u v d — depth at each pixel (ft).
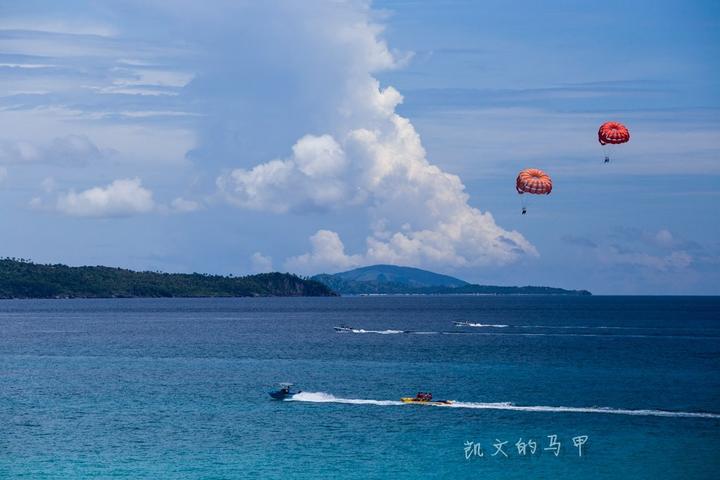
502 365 401.29
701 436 233.76
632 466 203.92
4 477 194.49
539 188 326.65
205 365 408.46
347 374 367.66
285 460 208.95
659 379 346.95
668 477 195.00
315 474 197.26
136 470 200.03
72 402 291.99
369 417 261.24
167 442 227.20
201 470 200.34
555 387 323.16
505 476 196.13
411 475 196.85
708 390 314.96
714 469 200.95
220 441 228.63
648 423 250.98
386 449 219.82
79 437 233.76
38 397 303.68
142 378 357.00
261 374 370.12
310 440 229.66
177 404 286.46
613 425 248.52
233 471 199.41
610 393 307.78
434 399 295.89
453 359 430.61
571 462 207.41
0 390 321.32
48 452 217.36
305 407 279.28
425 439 230.68
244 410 273.95
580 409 273.75
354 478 194.18
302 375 364.38
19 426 248.93
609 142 326.44
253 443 226.17
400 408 276.00
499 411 270.67
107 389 323.16
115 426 248.11
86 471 199.62
